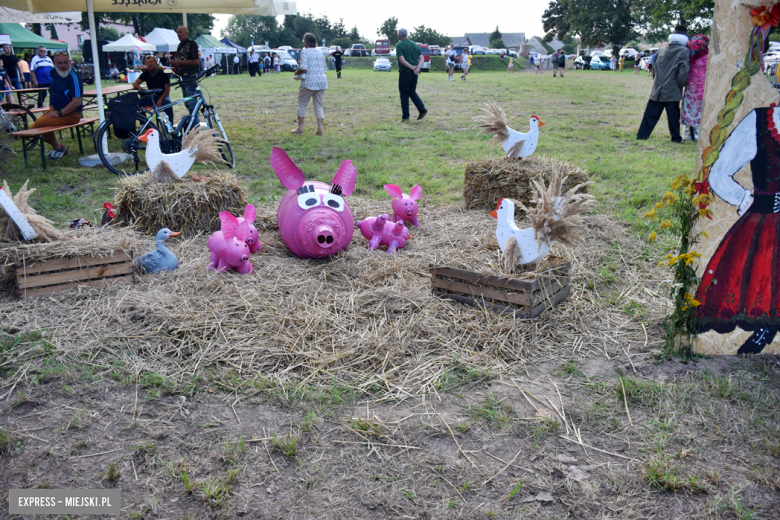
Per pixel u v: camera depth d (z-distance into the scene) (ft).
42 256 13.38
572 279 14.85
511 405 9.87
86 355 11.30
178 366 11.03
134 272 14.49
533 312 12.53
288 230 15.46
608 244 17.43
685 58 31.50
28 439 8.99
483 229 17.94
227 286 13.91
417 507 7.70
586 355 11.53
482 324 12.54
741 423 9.19
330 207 15.48
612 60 169.48
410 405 9.96
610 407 9.77
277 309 12.97
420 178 25.36
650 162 27.50
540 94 63.93
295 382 10.53
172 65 33.09
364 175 26.20
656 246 17.12
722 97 10.29
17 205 13.80
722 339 11.21
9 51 53.93
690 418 9.37
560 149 31.37
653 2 75.00
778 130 10.27
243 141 34.47
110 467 8.22
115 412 9.67
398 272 14.85
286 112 49.03
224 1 33.55
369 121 43.16
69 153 31.27
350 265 15.37
